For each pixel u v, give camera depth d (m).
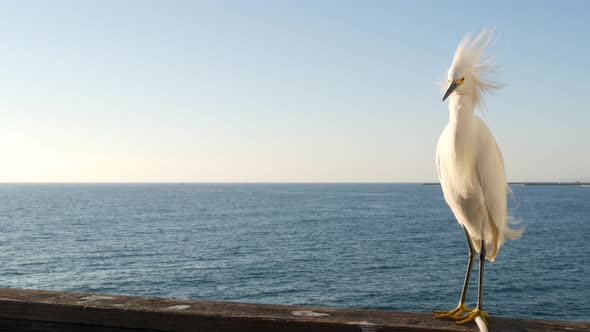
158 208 99.38
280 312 2.64
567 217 74.81
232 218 72.69
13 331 2.77
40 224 62.78
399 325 2.51
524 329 2.65
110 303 2.72
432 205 113.50
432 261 32.88
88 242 44.25
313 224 62.56
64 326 2.70
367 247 40.12
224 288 25.05
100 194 198.12
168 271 29.67
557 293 23.08
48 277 28.12
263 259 34.12
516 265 31.02
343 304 21.59
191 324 2.58
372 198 157.00
